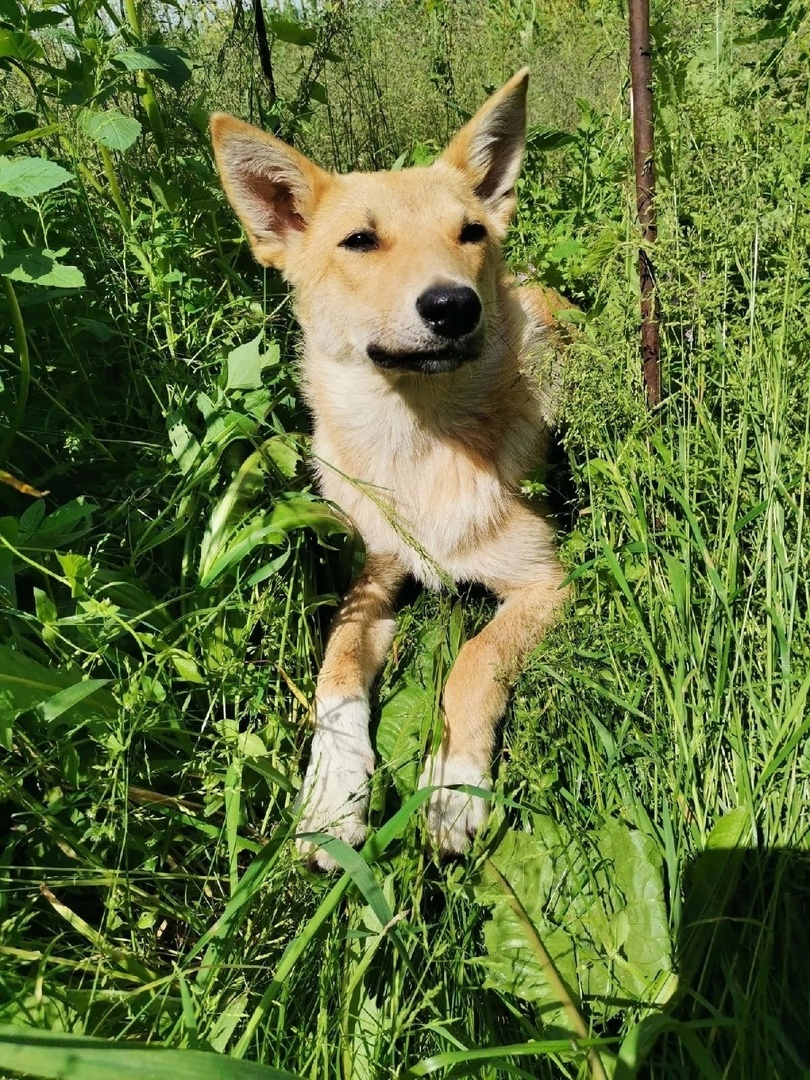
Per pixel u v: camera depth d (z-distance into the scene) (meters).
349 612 0.52
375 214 0.53
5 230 0.49
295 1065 0.29
